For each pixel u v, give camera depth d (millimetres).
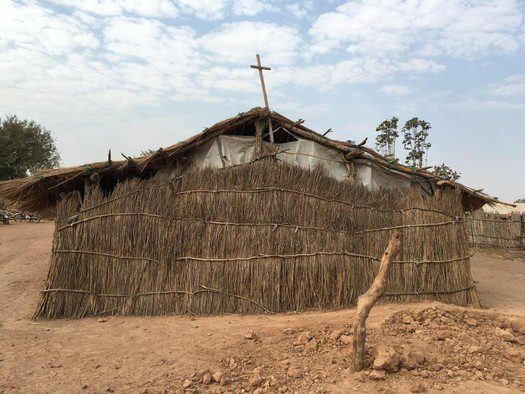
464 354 5727
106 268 8594
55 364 5660
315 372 5234
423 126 41656
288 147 11023
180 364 5664
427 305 9023
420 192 10281
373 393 4668
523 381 5047
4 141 43719
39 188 9297
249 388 4844
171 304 8664
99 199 8812
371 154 11047
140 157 9750
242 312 8711
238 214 9094
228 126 10453
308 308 9023
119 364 5676
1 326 7582
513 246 21625
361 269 9477
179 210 9047
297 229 9195
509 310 9680
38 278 11797
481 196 11125
